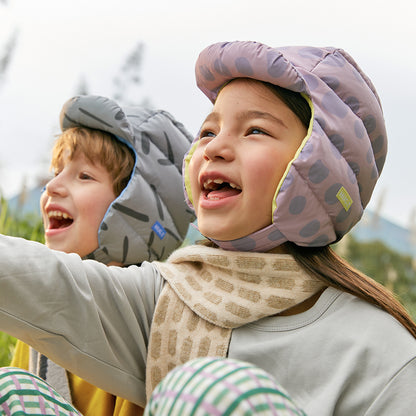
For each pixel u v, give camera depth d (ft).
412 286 11.05
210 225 4.08
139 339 4.31
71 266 4.14
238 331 4.11
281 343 3.92
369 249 11.35
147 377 4.21
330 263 4.21
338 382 3.70
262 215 4.04
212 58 4.31
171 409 2.32
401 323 4.02
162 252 5.96
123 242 5.66
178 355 4.15
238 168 4.05
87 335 4.11
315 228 4.02
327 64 4.27
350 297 4.08
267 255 4.14
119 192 5.85
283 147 4.07
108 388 4.24
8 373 3.28
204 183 4.24
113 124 5.87
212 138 4.33
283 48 4.40
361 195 4.38
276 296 4.06
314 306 4.06
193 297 4.25
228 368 2.42
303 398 3.76
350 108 4.26
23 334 3.97
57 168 6.09
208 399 2.29
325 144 3.95
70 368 4.15
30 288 3.89
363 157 4.19
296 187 3.89
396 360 3.72
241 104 4.17
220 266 4.27
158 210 5.88
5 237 4.00
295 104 4.12
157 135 6.07
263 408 2.30
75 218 5.72
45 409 3.25
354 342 3.82
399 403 3.60
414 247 11.41
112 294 4.28
